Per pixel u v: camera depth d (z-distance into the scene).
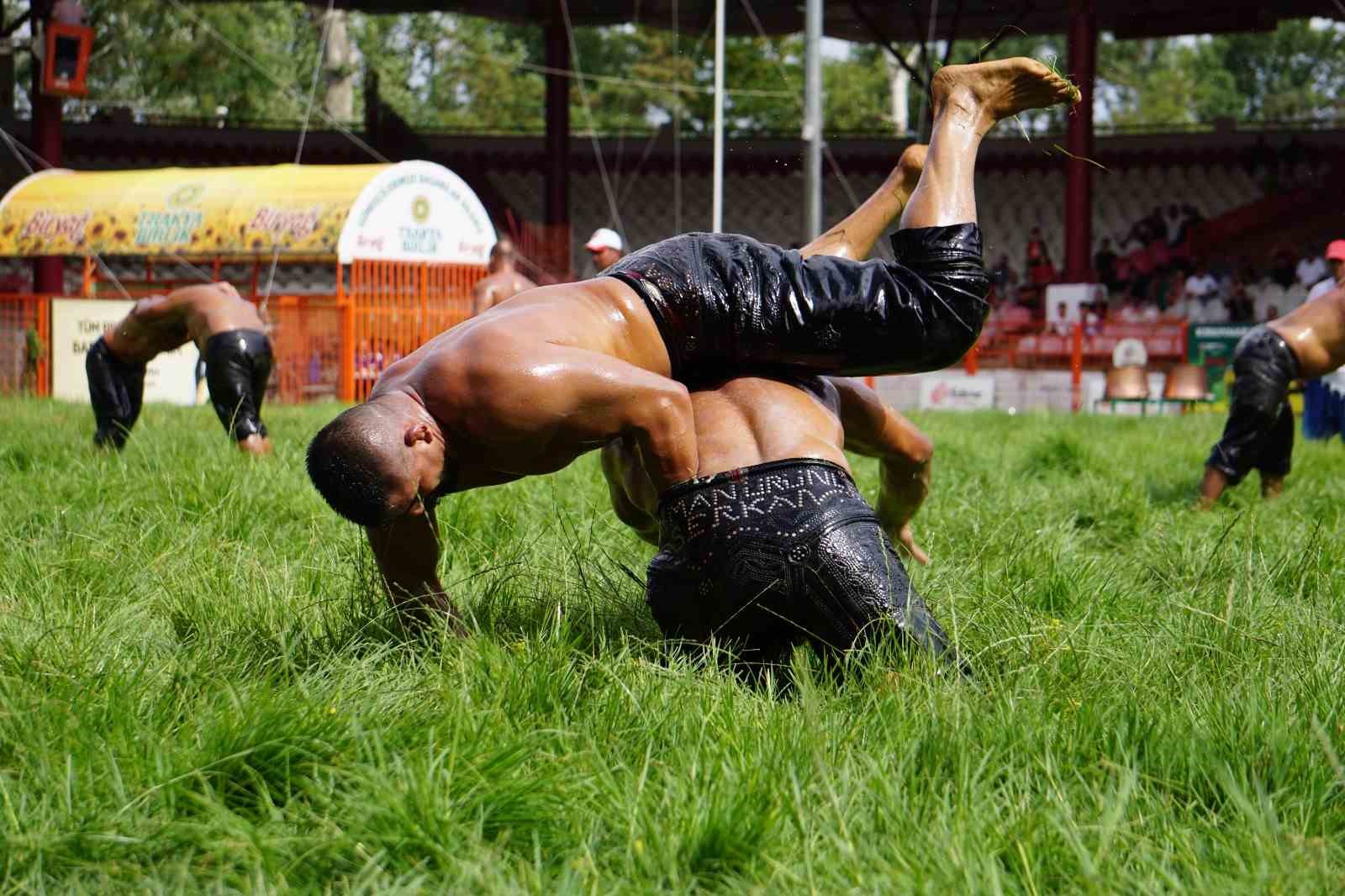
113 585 5.49
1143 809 3.31
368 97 38.19
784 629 4.38
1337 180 35.03
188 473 7.66
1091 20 31.92
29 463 9.41
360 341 23.11
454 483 4.47
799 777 3.34
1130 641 4.73
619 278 4.67
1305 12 34.81
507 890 2.82
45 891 2.92
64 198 24.98
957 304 4.76
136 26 45.53
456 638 4.43
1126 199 38.62
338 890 2.97
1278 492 9.44
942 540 6.61
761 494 4.36
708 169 40.25
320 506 7.16
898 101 45.56
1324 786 3.38
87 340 22.92
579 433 4.30
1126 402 24.33
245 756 3.40
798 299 4.68
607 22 37.25
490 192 37.59
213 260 25.20
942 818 3.08
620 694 3.91
